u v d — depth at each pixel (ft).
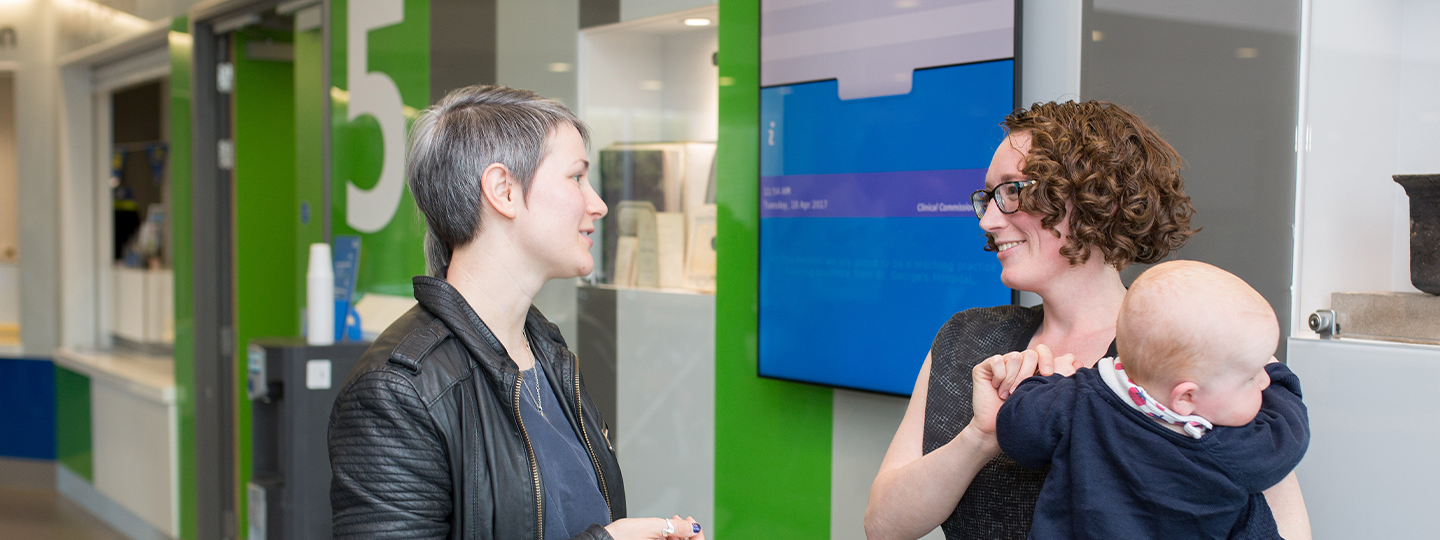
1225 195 5.04
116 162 18.44
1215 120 5.05
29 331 18.80
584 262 4.02
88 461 17.70
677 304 8.32
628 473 8.86
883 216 6.41
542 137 3.91
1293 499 3.19
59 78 18.39
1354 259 5.03
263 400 9.18
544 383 4.28
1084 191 3.43
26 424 18.95
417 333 3.78
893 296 6.38
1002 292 5.76
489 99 4.02
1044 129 3.59
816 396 7.22
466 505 3.66
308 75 12.87
